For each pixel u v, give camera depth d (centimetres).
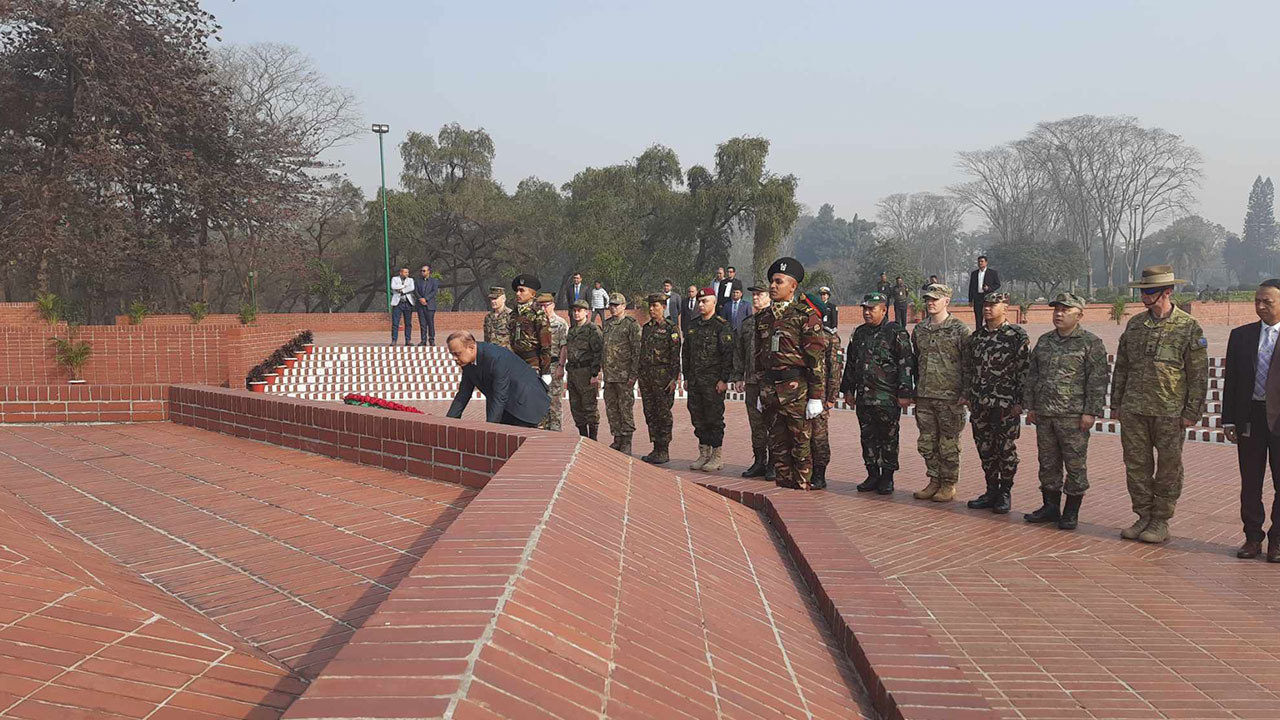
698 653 232
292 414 593
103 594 256
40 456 581
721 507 436
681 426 1198
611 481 373
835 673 278
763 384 679
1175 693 344
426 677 156
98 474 520
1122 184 7444
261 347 1658
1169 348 586
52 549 309
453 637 174
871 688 266
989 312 683
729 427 1223
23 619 226
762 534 426
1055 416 631
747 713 206
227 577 322
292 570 329
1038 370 646
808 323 654
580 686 175
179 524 403
